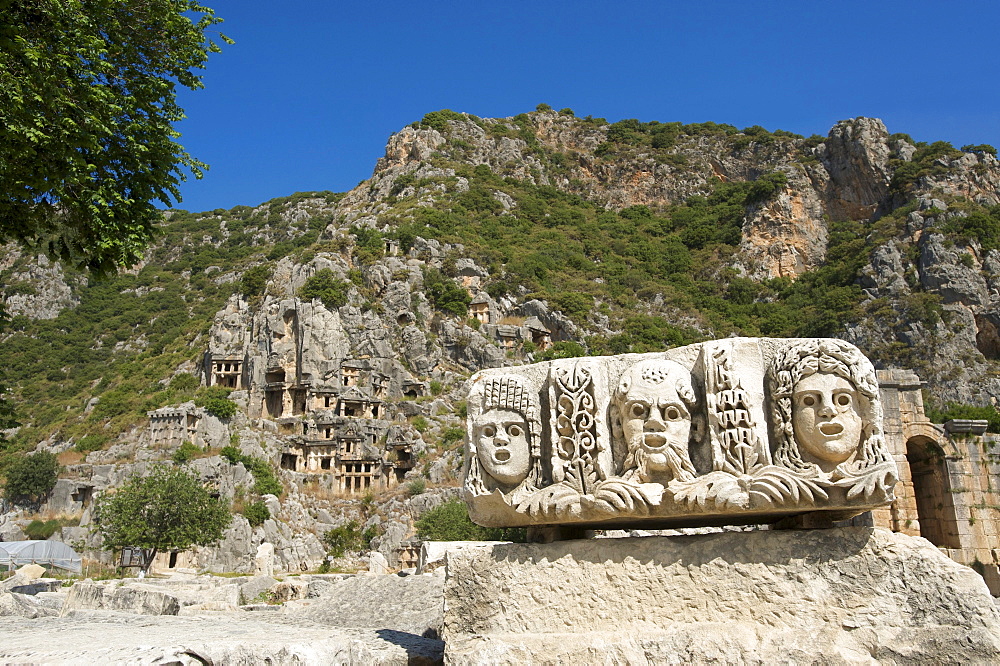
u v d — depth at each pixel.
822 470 4.86
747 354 5.25
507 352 88.88
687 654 4.67
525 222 125.75
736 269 111.25
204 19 10.11
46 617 8.30
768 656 4.60
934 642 4.53
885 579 4.75
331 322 84.88
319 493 73.00
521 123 169.12
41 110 7.97
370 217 114.62
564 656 4.78
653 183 150.62
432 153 143.38
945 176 105.06
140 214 9.20
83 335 113.31
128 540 45.03
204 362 86.31
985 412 46.25
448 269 98.31
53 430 81.25
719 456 4.98
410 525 64.00
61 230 8.76
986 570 25.19
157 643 4.61
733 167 150.75
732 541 5.02
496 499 5.36
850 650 4.58
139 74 9.50
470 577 5.30
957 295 80.00
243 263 132.88
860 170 116.12
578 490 5.16
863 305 85.25
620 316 99.56
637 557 5.11
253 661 4.44
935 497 26.67
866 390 4.85
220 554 57.06
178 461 67.81
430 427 78.06
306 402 80.44
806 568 4.86
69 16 8.48
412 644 5.71
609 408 5.36
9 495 67.69
